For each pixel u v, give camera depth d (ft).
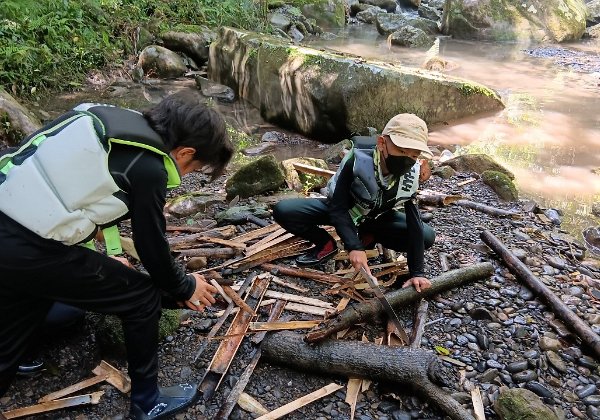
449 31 42.52
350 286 10.35
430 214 14.05
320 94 19.98
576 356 9.21
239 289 10.21
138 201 6.15
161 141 6.22
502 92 27.35
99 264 6.45
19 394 7.93
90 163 5.87
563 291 11.13
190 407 7.82
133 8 29.78
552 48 40.14
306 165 16.15
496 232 13.44
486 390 8.41
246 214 12.80
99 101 22.91
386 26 42.01
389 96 20.49
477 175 17.30
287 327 9.15
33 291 6.22
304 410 7.89
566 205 16.06
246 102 24.56
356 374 8.27
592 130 22.38
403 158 8.77
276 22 37.58
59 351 8.65
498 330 9.77
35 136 6.23
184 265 10.77
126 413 7.73
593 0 52.39
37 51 23.26
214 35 29.81
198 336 9.18
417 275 10.03
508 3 42.27
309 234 10.87
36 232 5.88
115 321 8.49
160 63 26.91
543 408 7.68
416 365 8.04
